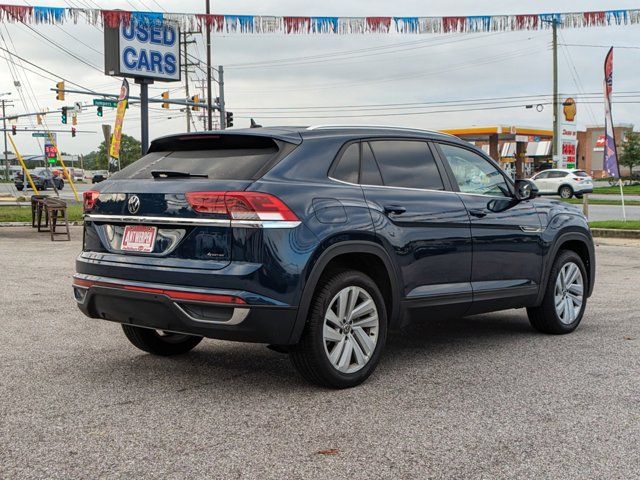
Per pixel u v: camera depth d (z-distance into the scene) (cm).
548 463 343
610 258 1252
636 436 380
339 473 331
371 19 1038
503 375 501
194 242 438
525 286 601
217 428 390
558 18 1027
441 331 660
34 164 9819
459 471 334
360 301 479
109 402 436
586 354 564
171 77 2225
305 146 470
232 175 446
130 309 461
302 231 436
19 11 1034
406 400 442
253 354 565
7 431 385
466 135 5034
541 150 5669
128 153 10531
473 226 552
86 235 504
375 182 500
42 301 789
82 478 325
